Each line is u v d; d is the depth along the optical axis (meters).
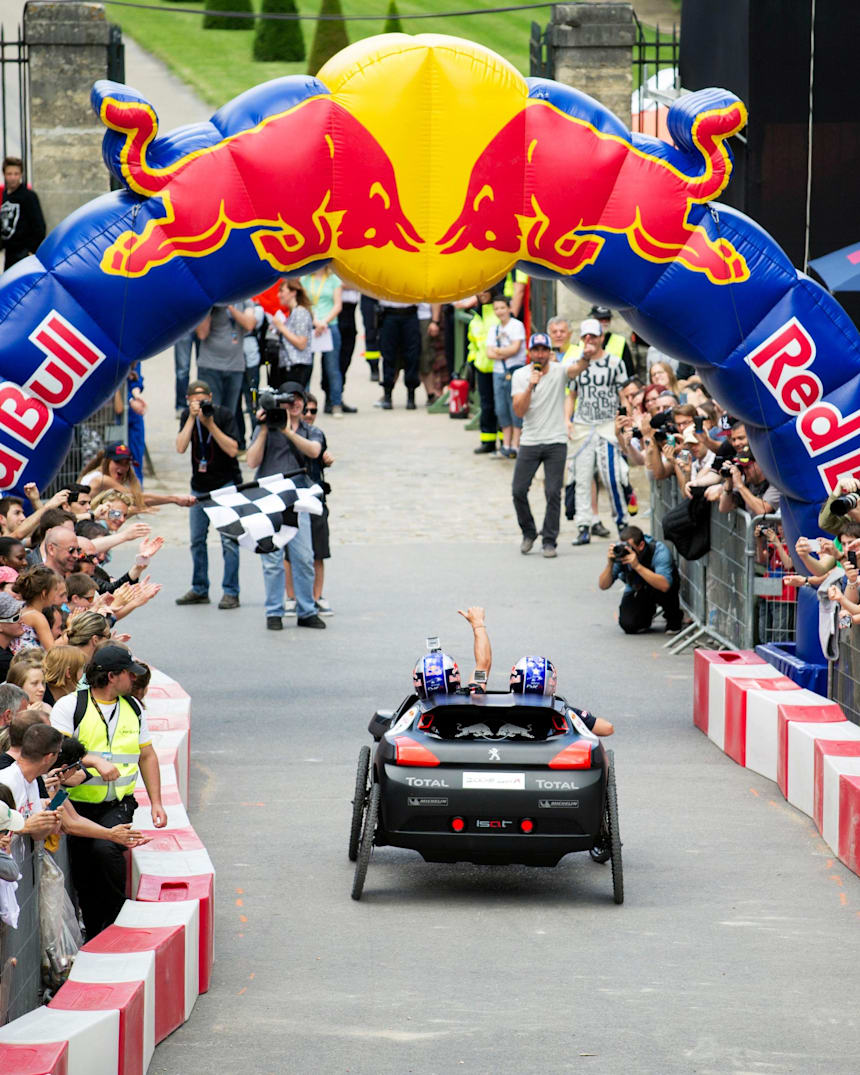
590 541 72.00
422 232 44.03
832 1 67.31
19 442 43.06
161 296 43.25
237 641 56.53
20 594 35.59
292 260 43.97
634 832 38.06
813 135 67.94
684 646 55.50
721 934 31.53
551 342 72.44
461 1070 25.25
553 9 78.44
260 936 31.39
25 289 42.91
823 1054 25.92
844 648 43.03
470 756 32.38
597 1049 26.06
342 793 40.78
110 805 30.28
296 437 57.12
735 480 50.88
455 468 85.81
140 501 51.66
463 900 33.66
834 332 46.09
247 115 43.31
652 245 45.09
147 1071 25.19
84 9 76.38
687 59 77.31
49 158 76.94
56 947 26.03
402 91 43.06
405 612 60.34
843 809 35.69
